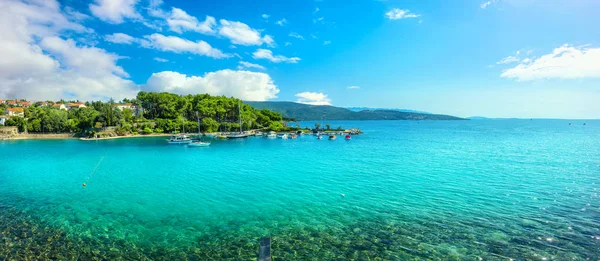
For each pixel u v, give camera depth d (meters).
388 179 38.94
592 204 27.39
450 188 33.75
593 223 22.88
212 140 113.00
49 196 32.47
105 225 23.62
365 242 20.25
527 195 30.52
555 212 25.42
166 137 132.12
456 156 61.03
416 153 67.12
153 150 81.31
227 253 19.00
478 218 24.28
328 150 75.75
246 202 29.47
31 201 30.52
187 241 20.70
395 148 78.94
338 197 30.77
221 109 168.38
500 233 21.34
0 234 21.73
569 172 42.22
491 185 34.91
